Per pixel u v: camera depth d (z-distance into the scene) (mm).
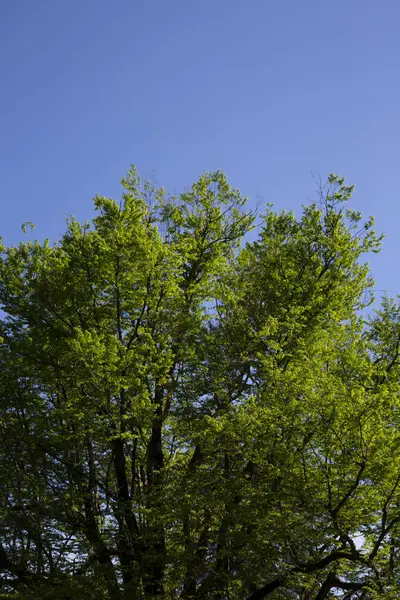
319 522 14406
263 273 21031
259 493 14555
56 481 17531
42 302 18156
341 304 20062
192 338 18453
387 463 13891
